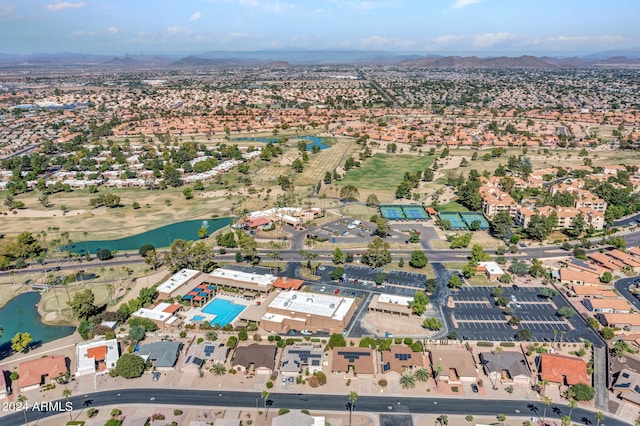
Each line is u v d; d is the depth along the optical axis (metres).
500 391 185.50
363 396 183.62
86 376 196.00
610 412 173.75
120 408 177.50
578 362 191.62
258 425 169.50
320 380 190.00
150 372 198.25
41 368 193.75
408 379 188.00
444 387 188.25
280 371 197.62
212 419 171.88
